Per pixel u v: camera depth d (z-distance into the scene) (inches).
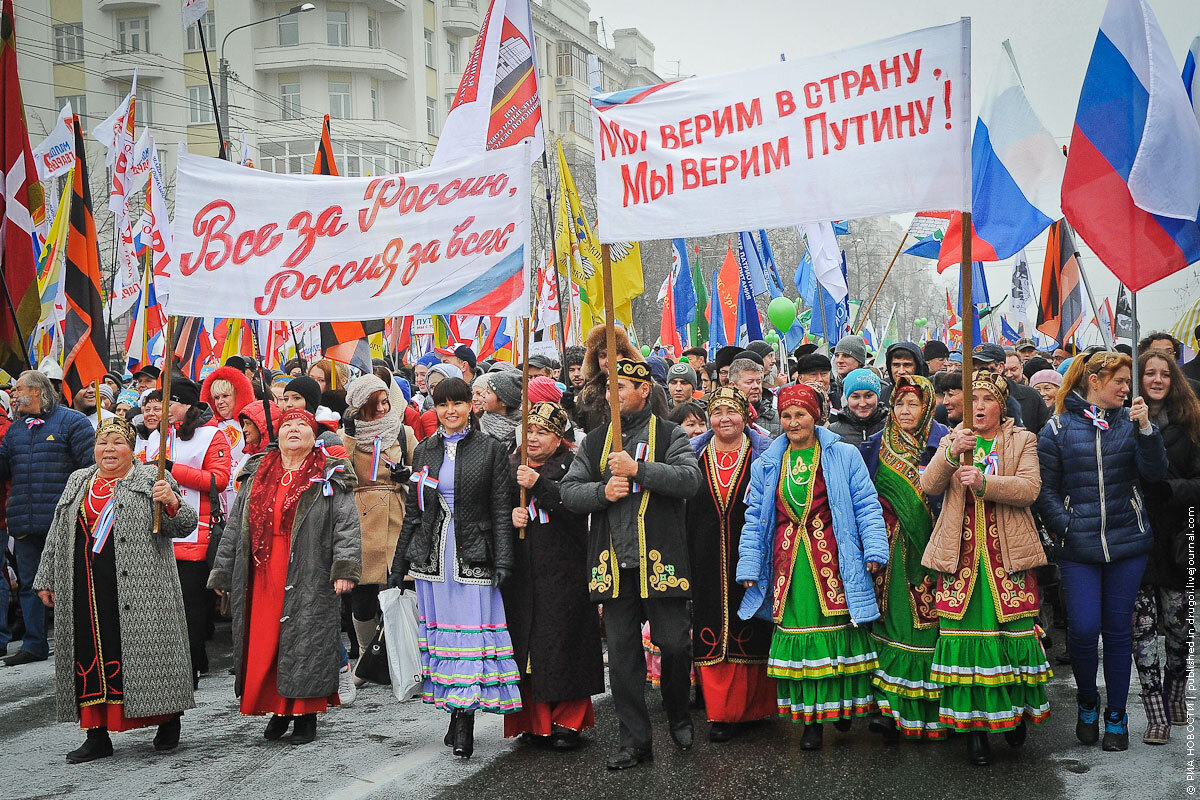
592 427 284.8
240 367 472.7
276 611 256.1
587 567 245.9
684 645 238.2
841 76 226.8
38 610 358.6
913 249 465.4
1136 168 238.4
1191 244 241.1
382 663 313.1
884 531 235.9
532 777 227.8
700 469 258.4
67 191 539.2
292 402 266.1
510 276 255.1
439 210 261.0
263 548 257.3
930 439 268.1
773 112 232.4
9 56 336.8
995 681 222.2
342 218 265.6
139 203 1195.3
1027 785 212.5
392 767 237.1
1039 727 251.9
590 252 476.4
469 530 243.9
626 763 230.2
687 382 342.6
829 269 481.7
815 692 237.8
